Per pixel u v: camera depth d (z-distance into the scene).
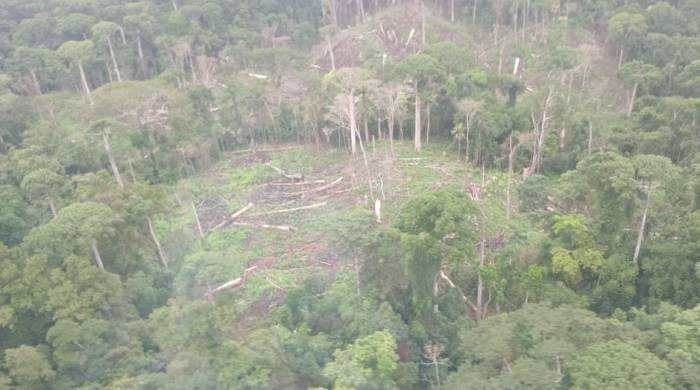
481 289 36.28
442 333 33.97
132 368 30.88
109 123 51.34
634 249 36.84
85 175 46.75
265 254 44.56
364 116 56.56
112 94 56.19
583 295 34.88
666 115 52.62
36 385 30.42
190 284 37.88
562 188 42.47
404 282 34.69
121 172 54.25
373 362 28.53
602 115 56.88
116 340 32.56
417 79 55.78
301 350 31.25
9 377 30.42
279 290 40.12
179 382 27.67
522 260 38.75
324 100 59.66
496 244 42.16
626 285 34.28
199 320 29.17
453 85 57.44
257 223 48.69
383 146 59.44
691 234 33.72
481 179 52.31
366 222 36.62
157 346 33.28
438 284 38.03
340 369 27.64
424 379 31.20
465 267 38.50
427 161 55.88
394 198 49.22
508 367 25.06
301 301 36.62
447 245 32.97
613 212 36.06
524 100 58.59
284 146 62.69
